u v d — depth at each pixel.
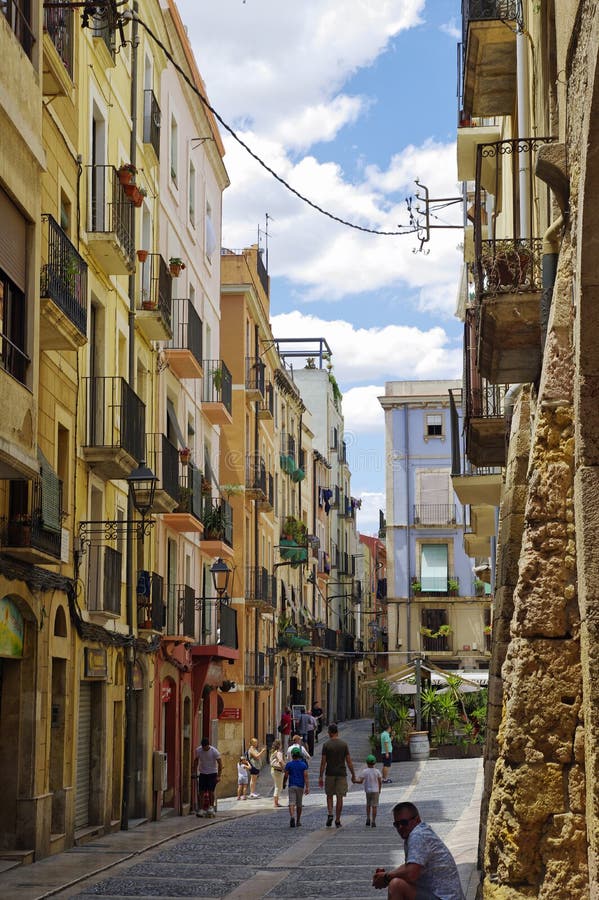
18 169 14.07
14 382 13.59
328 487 78.00
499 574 12.24
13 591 16.56
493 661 12.30
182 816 29.00
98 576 21.86
